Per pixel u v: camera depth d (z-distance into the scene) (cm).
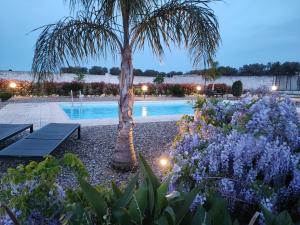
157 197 112
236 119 211
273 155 151
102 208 112
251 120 169
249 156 156
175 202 114
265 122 164
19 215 125
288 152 152
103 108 1399
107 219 105
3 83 1589
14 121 793
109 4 381
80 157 464
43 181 134
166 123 784
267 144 153
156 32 392
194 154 173
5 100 1370
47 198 132
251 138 156
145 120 834
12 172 132
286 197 149
